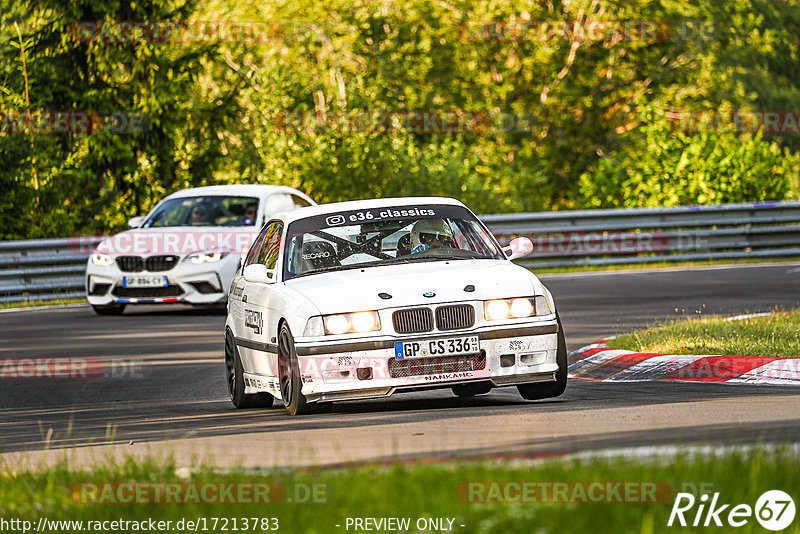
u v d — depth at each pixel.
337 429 28.83
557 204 145.25
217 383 41.62
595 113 146.88
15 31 103.00
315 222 36.03
